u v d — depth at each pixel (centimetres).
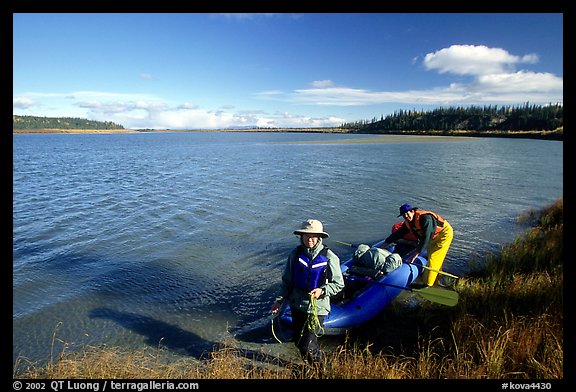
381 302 561
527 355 391
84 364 441
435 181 1958
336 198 1507
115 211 1273
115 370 417
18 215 1208
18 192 1631
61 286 679
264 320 562
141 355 473
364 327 530
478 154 3766
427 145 5497
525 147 4938
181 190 1691
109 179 2058
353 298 559
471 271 730
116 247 899
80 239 960
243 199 1486
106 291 660
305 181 1966
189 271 750
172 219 1166
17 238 962
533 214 1226
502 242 932
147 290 666
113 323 554
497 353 389
